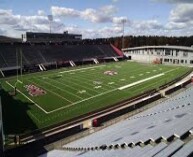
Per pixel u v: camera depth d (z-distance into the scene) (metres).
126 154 15.66
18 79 55.84
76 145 23.67
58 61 77.19
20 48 76.38
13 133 28.39
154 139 16.16
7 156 23.27
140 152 15.15
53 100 40.97
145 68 75.88
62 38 107.62
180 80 58.78
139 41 145.50
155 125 21.34
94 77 59.25
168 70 73.06
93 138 24.84
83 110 36.69
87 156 18.27
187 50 88.94
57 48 84.94
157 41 145.75
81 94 44.69
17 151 23.91
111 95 44.53
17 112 35.09
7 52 72.00
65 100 41.12
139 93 45.97
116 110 34.72
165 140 15.60
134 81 55.97
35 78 57.28
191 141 14.56
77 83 52.81
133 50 103.75
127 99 41.09
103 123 31.41
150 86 51.59
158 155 13.67
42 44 84.12
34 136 27.67
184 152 13.17
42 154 23.34
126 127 25.50
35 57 75.06
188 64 88.44
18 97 42.06
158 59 95.38
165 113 26.44
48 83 52.34
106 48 100.12
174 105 30.02
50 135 26.94
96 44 99.88
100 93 45.59
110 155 16.69
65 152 22.02
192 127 16.53
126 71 69.06
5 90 46.12
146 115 29.67
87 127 30.22
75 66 76.75
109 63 85.94
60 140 26.64
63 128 30.05
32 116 33.88
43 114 34.75
